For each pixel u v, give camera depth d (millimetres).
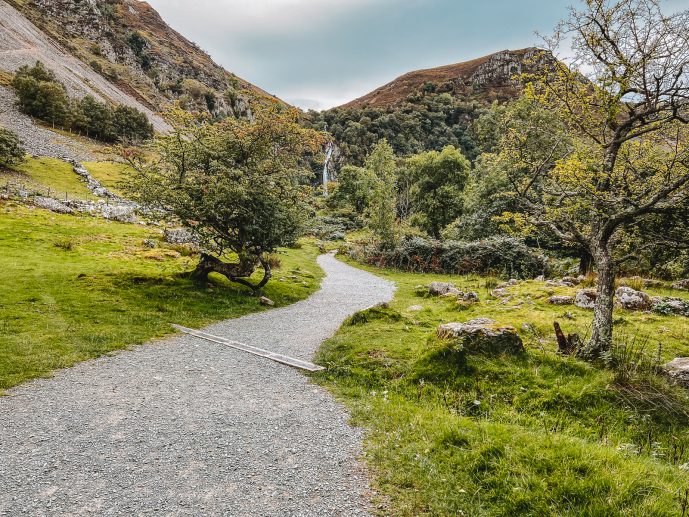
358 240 61938
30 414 8805
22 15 167875
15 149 61125
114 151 21234
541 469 6367
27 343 12859
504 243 38844
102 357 12797
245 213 21344
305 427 8742
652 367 10289
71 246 29734
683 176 9672
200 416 9156
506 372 10625
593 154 12992
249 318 19672
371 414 9352
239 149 22750
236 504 5977
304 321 19766
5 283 19188
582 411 9094
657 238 12344
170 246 35406
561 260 37531
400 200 79312
